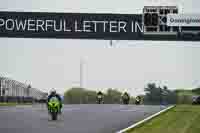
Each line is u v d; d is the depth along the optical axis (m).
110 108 141.12
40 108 134.00
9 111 116.56
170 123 83.75
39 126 76.38
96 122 85.94
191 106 156.62
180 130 70.94
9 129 70.25
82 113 112.75
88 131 69.12
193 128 74.06
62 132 67.50
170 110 126.75
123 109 134.50
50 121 87.25
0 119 89.75
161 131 69.31
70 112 116.50
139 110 129.12
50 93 93.06
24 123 81.50
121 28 147.75
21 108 133.75
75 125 79.31
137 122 85.38
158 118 96.75
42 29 148.88
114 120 90.81
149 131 69.31
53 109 90.31
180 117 99.88
